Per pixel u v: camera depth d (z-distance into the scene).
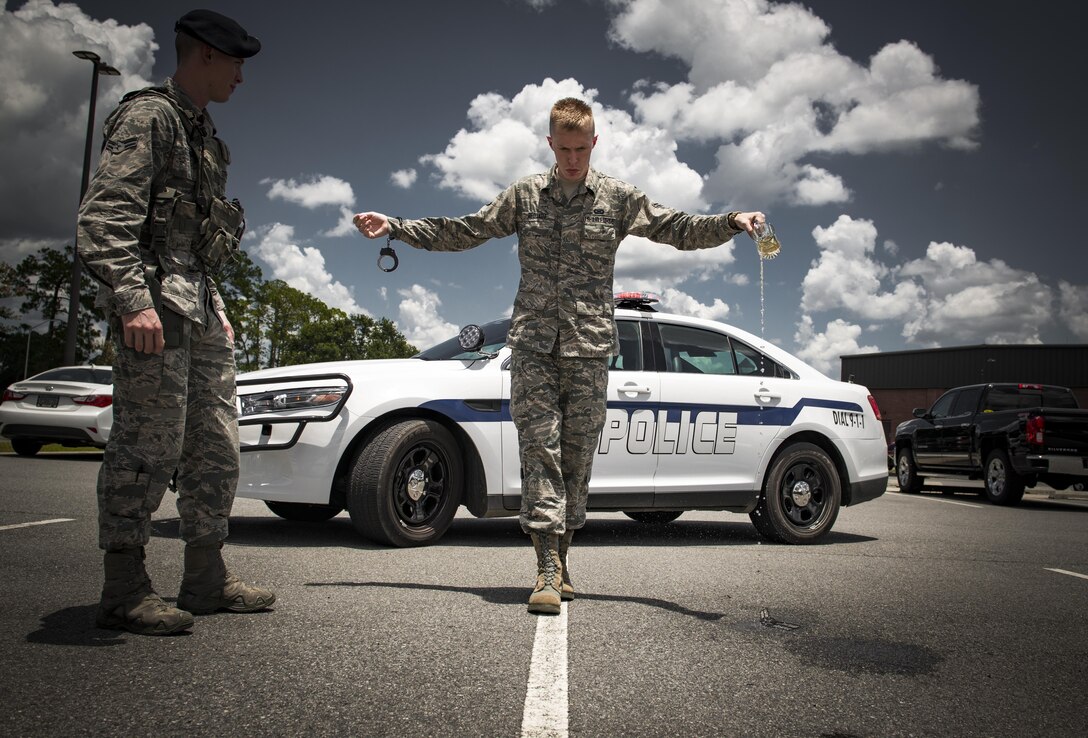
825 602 3.37
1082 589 3.97
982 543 5.82
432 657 2.36
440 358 5.20
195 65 2.61
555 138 3.11
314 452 4.57
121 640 2.41
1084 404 39.97
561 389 3.29
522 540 5.08
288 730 1.79
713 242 3.21
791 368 5.99
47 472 8.66
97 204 2.36
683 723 1.93
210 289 2.72
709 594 3.45
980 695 2.23
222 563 2.82
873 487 6.06
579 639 2.62
